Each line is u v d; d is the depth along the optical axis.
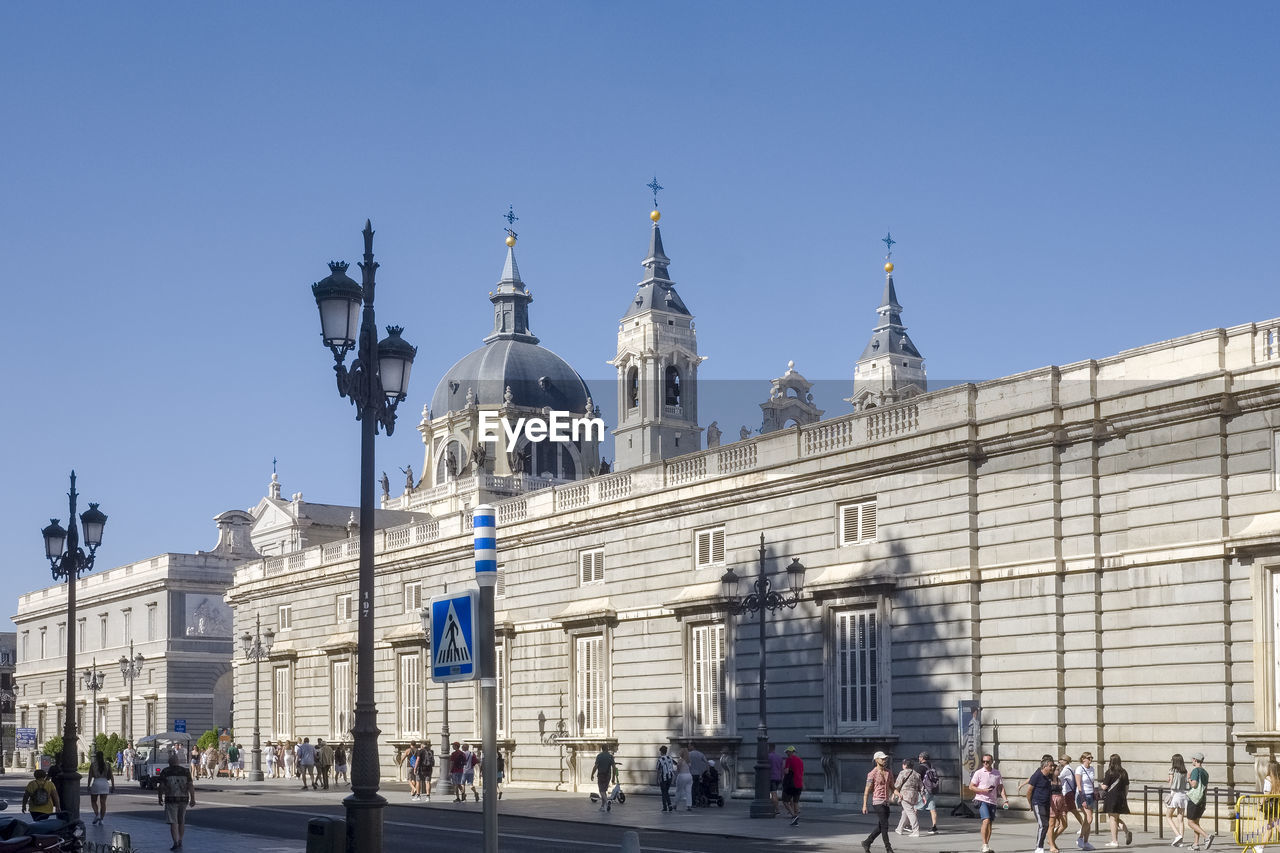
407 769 69.44
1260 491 36.50
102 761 47.09
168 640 118.06
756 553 51.75
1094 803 34.97
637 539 57.69
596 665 59.41
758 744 44.28
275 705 84.25
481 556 13.85
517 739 64.06
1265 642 35.72
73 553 43.19
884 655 45.84
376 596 75.44
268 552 130.38
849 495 47.97
